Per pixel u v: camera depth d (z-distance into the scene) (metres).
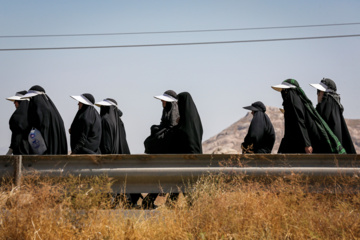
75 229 7.79
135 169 9.45
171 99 12.39
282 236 7.69
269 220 7.86
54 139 11.53
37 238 7.37
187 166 9.49
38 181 9.39
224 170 9.45
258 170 9.48
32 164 9.52
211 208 8.28
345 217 8.09
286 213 8.11
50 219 7.76
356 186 9.41
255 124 11.88
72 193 8.52
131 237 7.56
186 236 7.61
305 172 9.45
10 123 11.56
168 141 12.03
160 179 9.48
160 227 7.94
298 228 7.69
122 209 8.76
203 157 9.50
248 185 9.11
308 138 11.00
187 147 11.03
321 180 9.48
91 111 11.94
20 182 9.33
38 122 11.39
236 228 7.77
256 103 12.26
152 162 9.50
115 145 12.84
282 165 9.52
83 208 8.19
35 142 11.23
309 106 11.25
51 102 11.80
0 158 9.48
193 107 11.23
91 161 9.50
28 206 8.07
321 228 7.85
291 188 9.05
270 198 8.56
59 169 9.45
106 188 9.04
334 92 11.78
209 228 7.82
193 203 8.62
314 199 8.92
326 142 11.05
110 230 7.74
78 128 11.75
